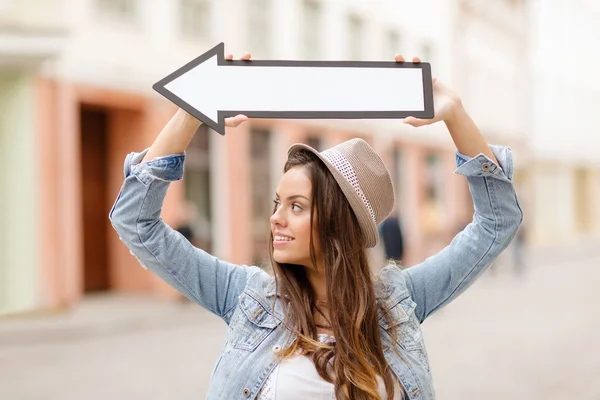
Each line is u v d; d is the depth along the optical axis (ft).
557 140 129.39
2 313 39.34
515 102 113.70
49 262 41.37
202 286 6.76
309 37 62.69
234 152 54.65
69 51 42.98
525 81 117.29
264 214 58.03
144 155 6.52
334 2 65.67
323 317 6.64
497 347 31.42
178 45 50.29
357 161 6.50
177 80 6.04
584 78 144.15
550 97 127.44
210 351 31.07
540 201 123.03
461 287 7.01
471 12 96.48
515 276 68.44
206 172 52.80
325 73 6.07
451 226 83.61
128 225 6.40
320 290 6.77
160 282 47.39
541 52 124.36
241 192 55.16
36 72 41.06
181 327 38.01
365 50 71.05
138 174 6.29
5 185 40.78
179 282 6.64
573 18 140.05
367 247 6.57
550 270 76.13
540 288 57.98
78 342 33.58
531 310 44.14
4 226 40.70
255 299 6.64
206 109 6.02
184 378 25.63
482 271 6.97
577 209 140.36
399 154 79.25
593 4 150.82
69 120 42.88
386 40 75.15
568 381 24.64
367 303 6.39
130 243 6.46
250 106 6.02
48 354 30.45
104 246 49.34
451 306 46.32
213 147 53.31
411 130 80.64
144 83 47.88
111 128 49.19
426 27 83.46
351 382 6.12
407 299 6.82
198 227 51.78
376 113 6.09
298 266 6.77
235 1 54.44
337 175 6.30
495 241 6.84
